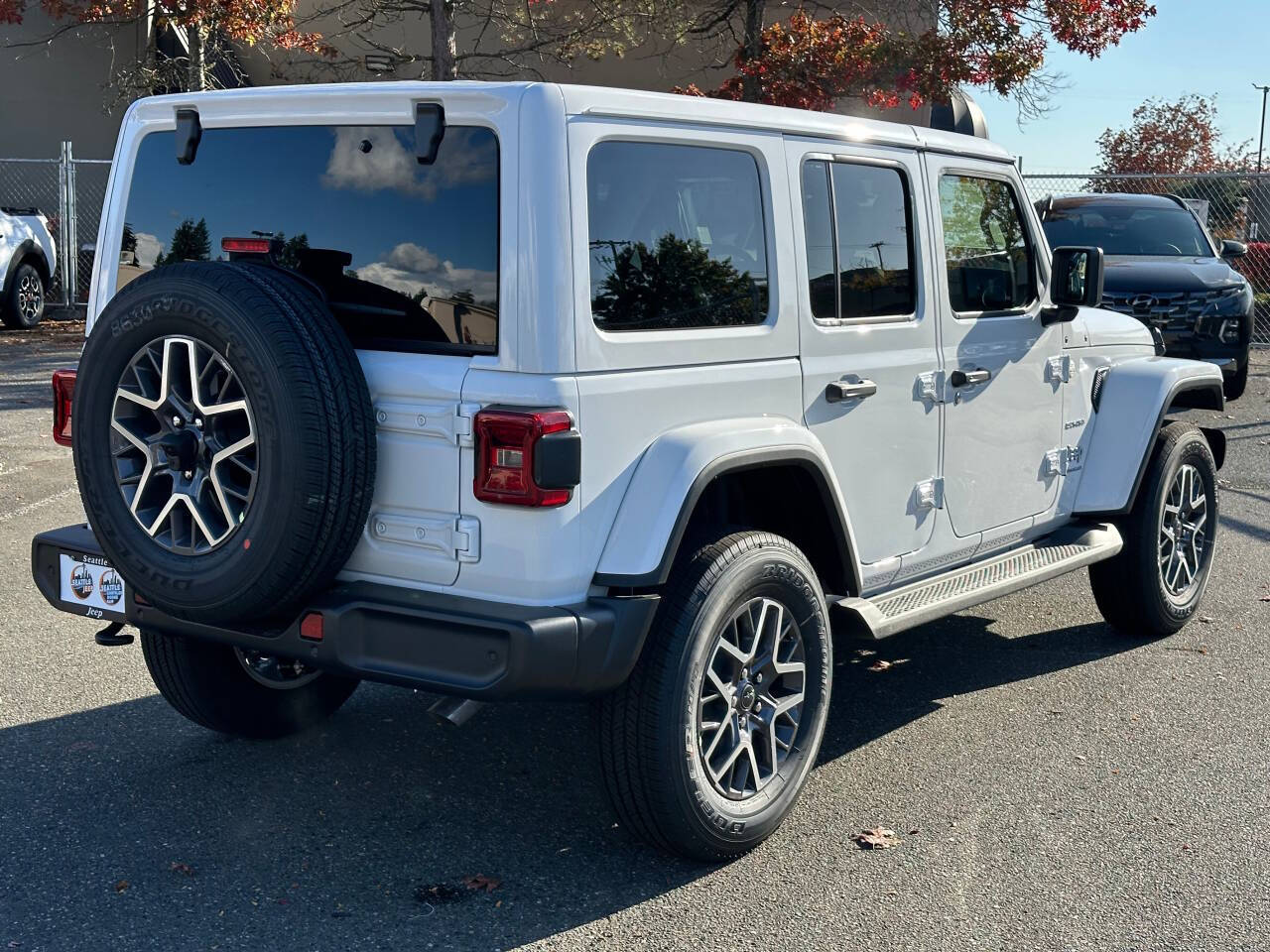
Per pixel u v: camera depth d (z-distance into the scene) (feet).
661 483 11.68
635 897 11.94
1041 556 17.61
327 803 13.79
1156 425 18.92
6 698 16.52
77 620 19.79
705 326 12.49
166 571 11.38
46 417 34.96
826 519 13.57
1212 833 13.42
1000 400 16.84
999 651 19.60
